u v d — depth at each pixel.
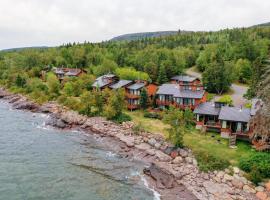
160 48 162.88
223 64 96.81
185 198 38.88
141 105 78.44
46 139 62.38
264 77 36.72
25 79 125.81
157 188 41.47
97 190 40.00
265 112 34.56
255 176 40.91
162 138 57.16
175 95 72.31
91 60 153.12
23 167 46.22
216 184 41.47
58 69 142.62
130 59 136.38
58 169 46.28
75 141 61.78
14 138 61.81
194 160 47.88
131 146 57.12
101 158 52.25
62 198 37.16
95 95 77.69
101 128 68.00
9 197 36.41
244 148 51.12
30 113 87.81
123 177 44.56
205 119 62.97
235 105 74.06
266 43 129.00
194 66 146.12
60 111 83.38
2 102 105.88
